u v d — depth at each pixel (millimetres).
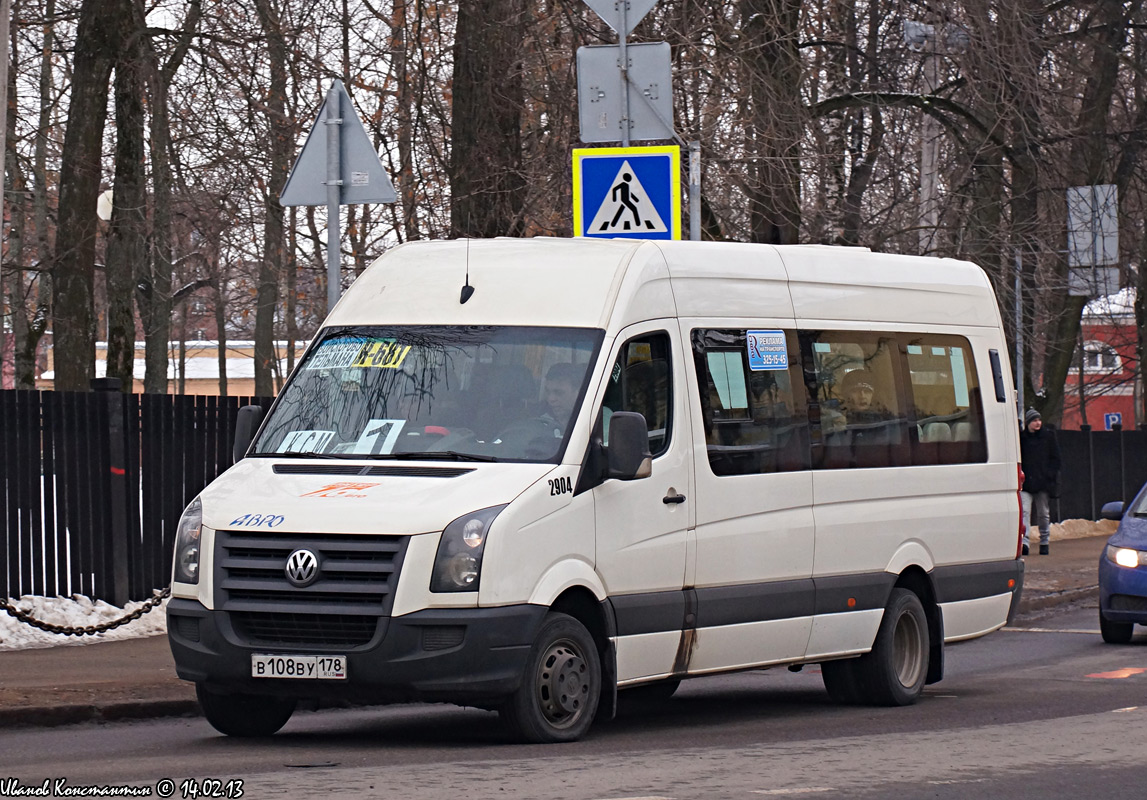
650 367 22141
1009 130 53281
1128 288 103875
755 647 23438
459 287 22484
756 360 24031
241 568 19516
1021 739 21000
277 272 64188
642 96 30266
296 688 19297
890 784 16906
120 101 51562
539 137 44500
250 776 16875
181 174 52562
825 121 51469
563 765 17859
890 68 52000
